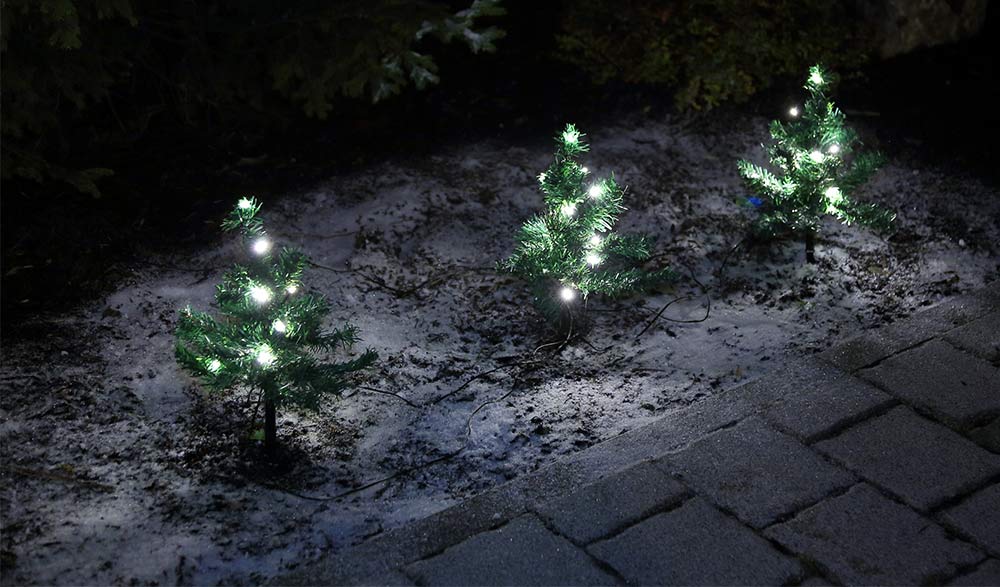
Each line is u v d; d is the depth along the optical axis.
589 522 3.02
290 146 4.03
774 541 2.99
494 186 3.93
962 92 4.30
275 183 3.90
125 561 2.97
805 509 3.05
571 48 4.35
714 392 3.35
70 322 3.45
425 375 3.38
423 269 3.67
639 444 3.18
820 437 3.20
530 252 3.47
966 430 3.22
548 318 3.47
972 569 2.95
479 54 4.38
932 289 3.62
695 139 4.13
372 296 3.58
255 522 3.05
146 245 3.67
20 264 3.58
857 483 3.10
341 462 3.17
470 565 2.95
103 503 3.06
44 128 3.87
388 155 4.02
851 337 3.47
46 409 3.24
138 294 3.54
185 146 3.99
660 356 3.44
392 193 3.88
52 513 3.04
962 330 3.47
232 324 3.19
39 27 3.62
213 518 3.05
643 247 3.52
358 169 3.97
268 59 3.97
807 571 2.95
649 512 3.04
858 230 3.82
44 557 2.96
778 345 3.47
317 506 3.08
